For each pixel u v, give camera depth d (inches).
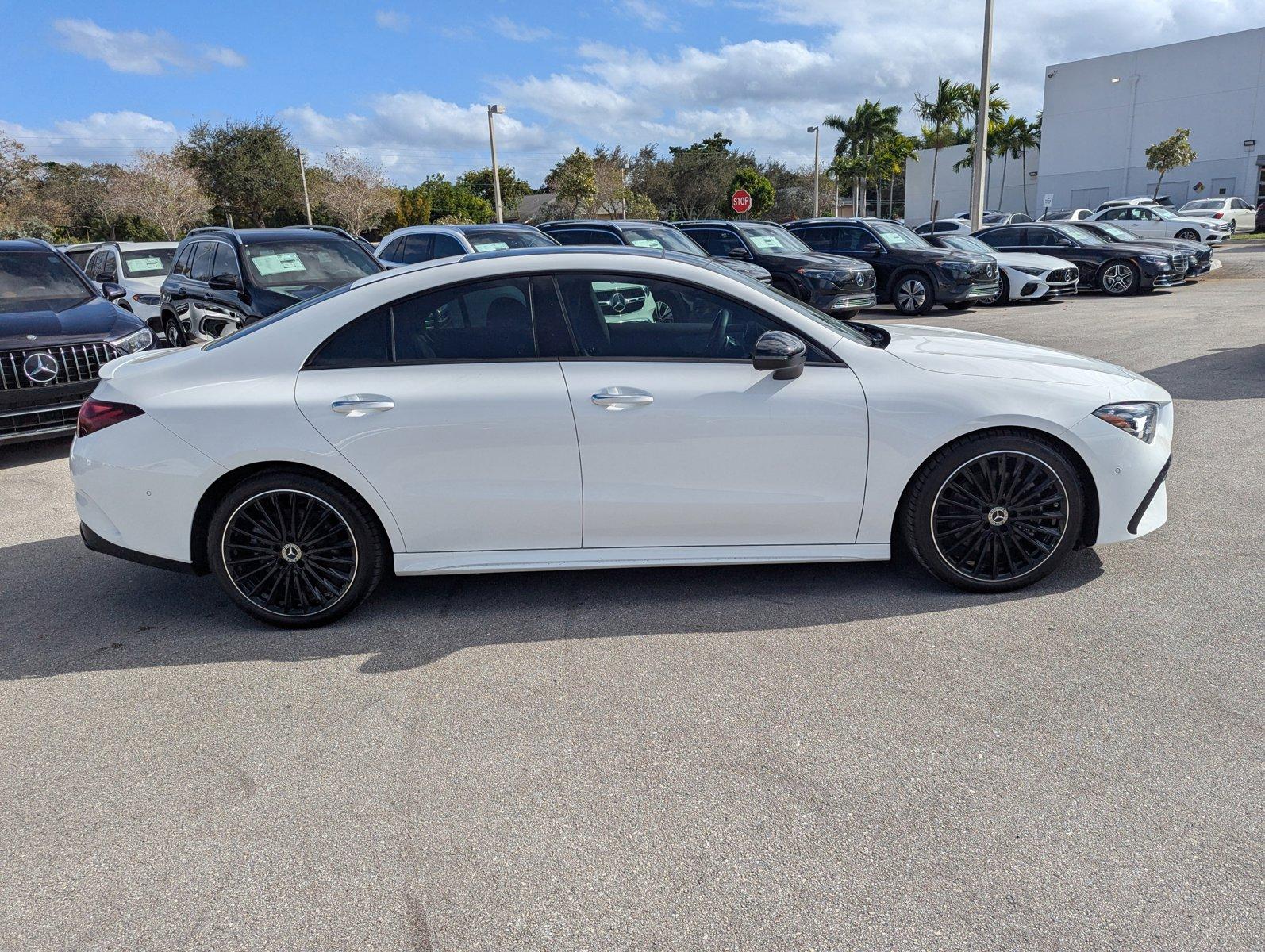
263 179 1859.0
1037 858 88.3
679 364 143.9
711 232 585.0
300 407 141.4
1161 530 175.3
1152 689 118.0
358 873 90.6
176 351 161.3
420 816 99.2
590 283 145.9
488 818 98.4
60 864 93.6
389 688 128.2
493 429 141.1
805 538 148.7
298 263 352.5
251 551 146.6
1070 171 1776.6
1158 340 404.8
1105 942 77.5
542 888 87.4
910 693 120.1
